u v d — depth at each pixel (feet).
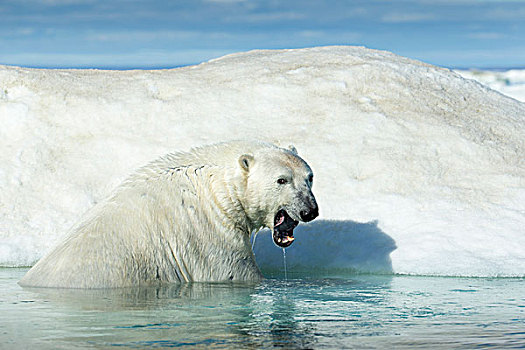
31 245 56.54
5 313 32.89
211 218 44.47
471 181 64.28
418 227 56.54
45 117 72.54
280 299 38.68
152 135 71.26
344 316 34.06
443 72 90.07
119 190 43.50
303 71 83.05
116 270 39.65
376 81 81.56
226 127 72.33
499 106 83.05
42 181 64.80
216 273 44.73
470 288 43.83
